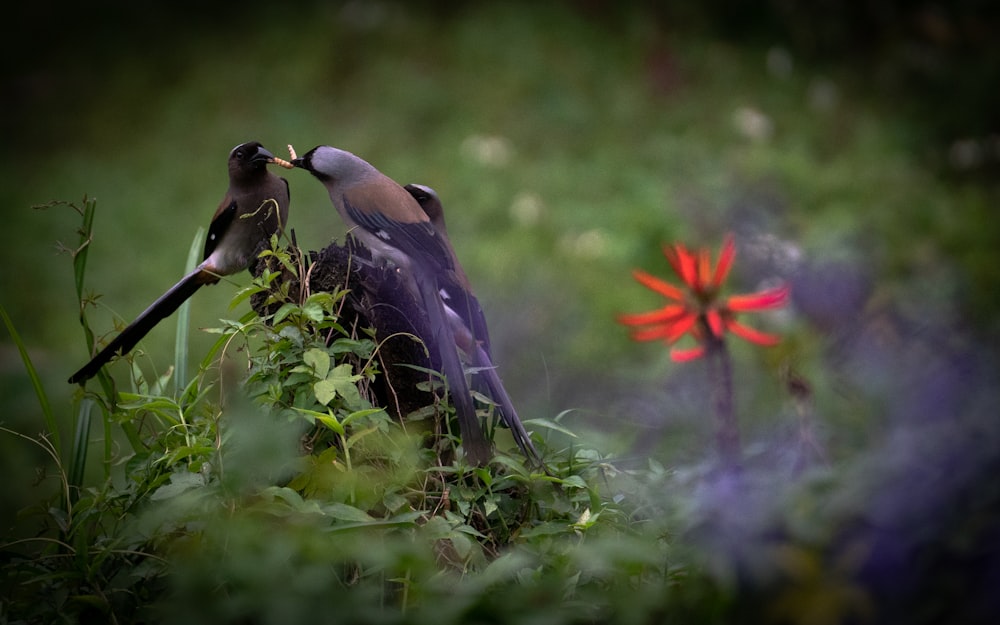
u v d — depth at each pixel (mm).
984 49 26469
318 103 23844
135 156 22938
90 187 21469
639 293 16391
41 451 12469
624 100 23281
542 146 22078
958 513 3645
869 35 27000
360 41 25359
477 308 6750
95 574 4871
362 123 22859
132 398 5574
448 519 5000
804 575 3641
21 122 24906
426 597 4191
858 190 19828
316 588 4078
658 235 17781
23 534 6848
